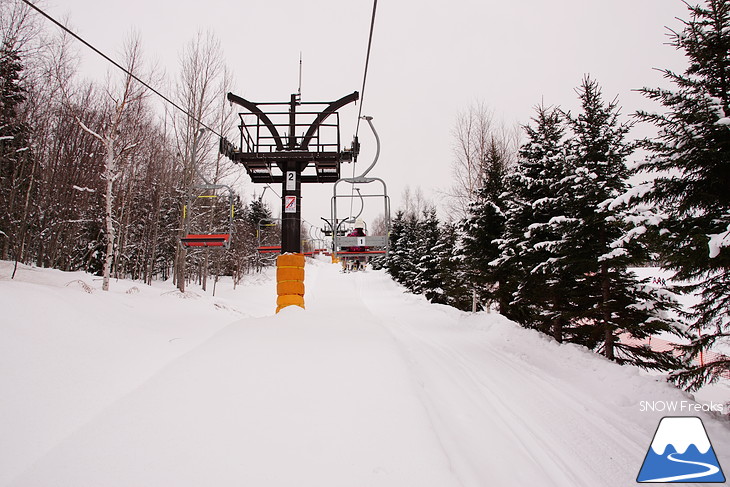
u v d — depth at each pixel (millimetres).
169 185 29969
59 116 22703
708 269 5770
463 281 18156
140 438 2951
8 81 19406
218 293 29484
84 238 31125
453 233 21219
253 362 4719
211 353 5023
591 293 10500
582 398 6258
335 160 9703
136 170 27266
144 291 18125
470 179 21641
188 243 12641
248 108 9789
